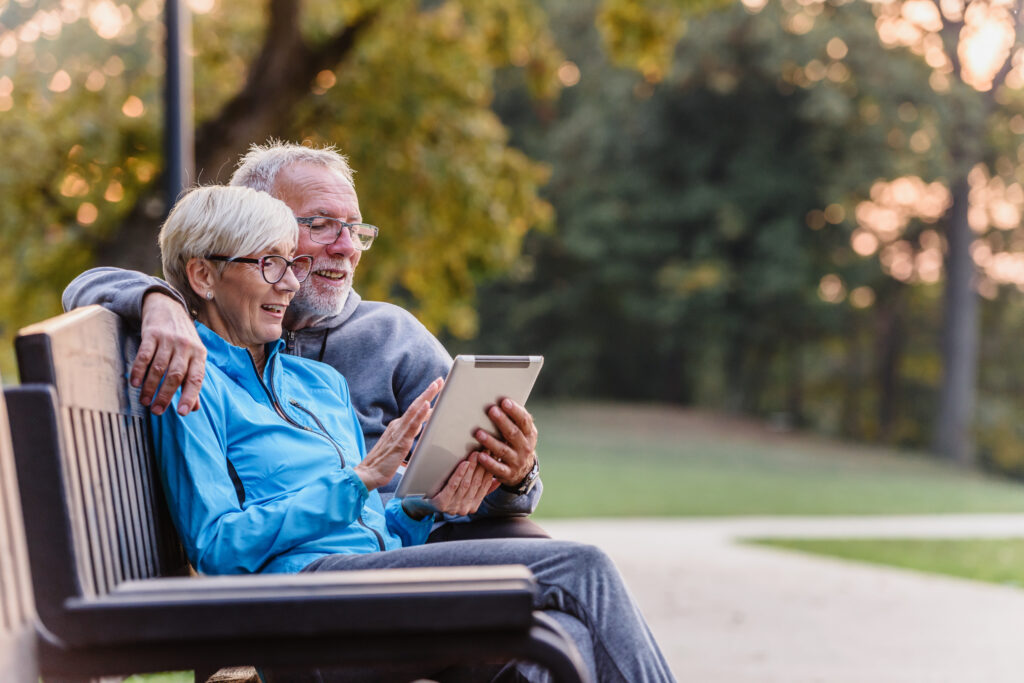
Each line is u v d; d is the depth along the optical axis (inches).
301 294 129.1
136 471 88.1
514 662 93.0
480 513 118.3
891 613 293.7
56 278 515.5
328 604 65.5
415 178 540.7
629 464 1029.2
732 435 1359.5
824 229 1350.9
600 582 87.2
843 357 1585.9
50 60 534.6
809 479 976.3
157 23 543.2
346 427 112.7
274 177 129.4
